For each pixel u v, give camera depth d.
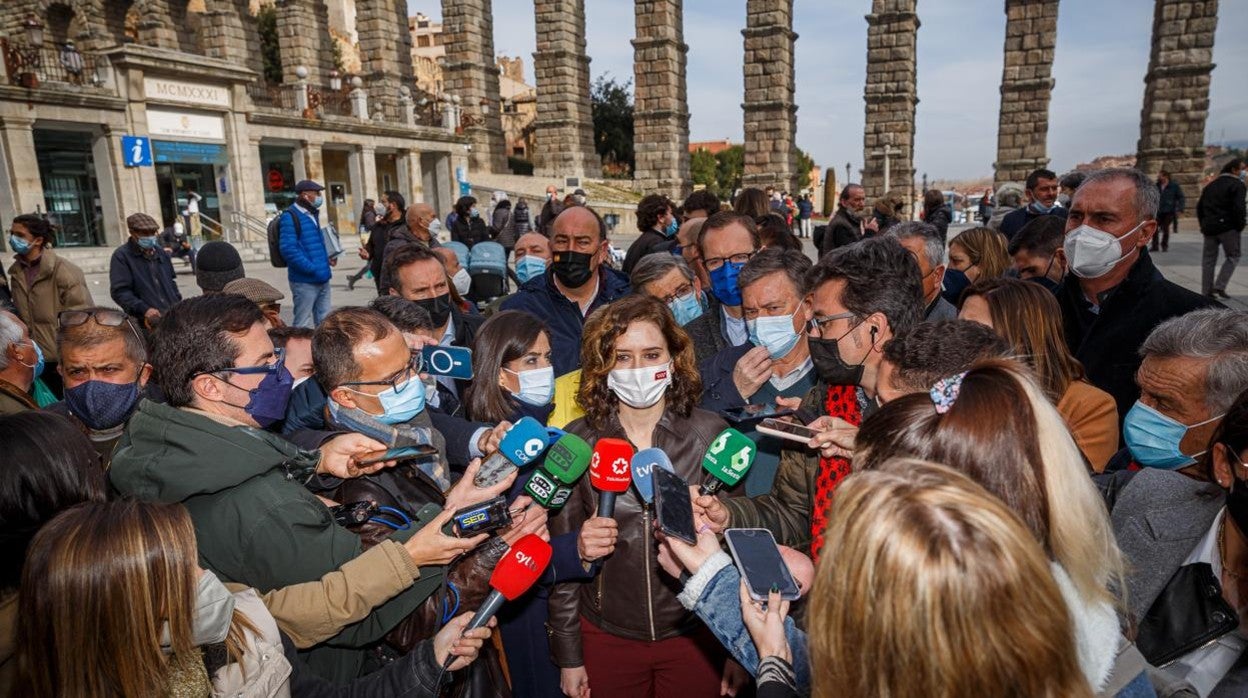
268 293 4.95
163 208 23.20
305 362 3.40
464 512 2.20
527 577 2.21
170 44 33.94
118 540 1.59
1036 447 1.52
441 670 2.11
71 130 20.52
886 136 35.78
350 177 30.78
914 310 2.62
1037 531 1.48
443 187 35.31
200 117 23.50
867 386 2.67
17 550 1.85
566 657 2.84
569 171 43.47
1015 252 4.76
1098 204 3.40
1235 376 2.16
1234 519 1.76
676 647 2.81
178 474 2.07
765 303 3.33
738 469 2.54
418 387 2.70
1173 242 19.56
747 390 3.23
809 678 1.72
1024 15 32.84
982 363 1.68
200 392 2.29
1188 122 30.16
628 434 2.89
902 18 34.75
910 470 1.28
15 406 3.38
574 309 5.15
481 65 44.78
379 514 2.44
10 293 6.47
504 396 3.30
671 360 2.84
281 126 26.53
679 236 5.64
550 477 2.47
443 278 4.38
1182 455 2.30
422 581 2.26
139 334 3.14
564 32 42.22
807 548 2.70
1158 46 30.44
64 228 20.72
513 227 19.30
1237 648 1.86
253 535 2.11
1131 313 3.46
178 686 1.63
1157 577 1.95
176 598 1.62
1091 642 1.42
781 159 37.84
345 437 2.46
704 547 1.99
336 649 2.36
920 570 1.10
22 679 1.64
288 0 37.78
